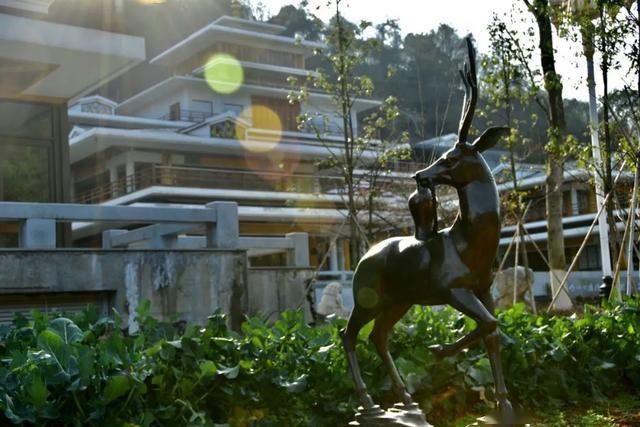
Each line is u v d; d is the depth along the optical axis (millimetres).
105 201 34469
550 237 17406
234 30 41219
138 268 10492
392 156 22125
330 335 6227
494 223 4707
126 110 43750
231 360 5629
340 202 37000
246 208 34281
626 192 17297
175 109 40812
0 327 6031
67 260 9977
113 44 15281
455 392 6711
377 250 5008
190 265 10930
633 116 12336
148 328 5930
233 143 36344
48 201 16453
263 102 42188
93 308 6273
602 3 11750
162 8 51375
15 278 9570
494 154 38531
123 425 4621
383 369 6180
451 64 40938
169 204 33438
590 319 8219
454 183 4789
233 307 11250
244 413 5562
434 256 4746
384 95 40719
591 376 7707
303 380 5609
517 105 30125
